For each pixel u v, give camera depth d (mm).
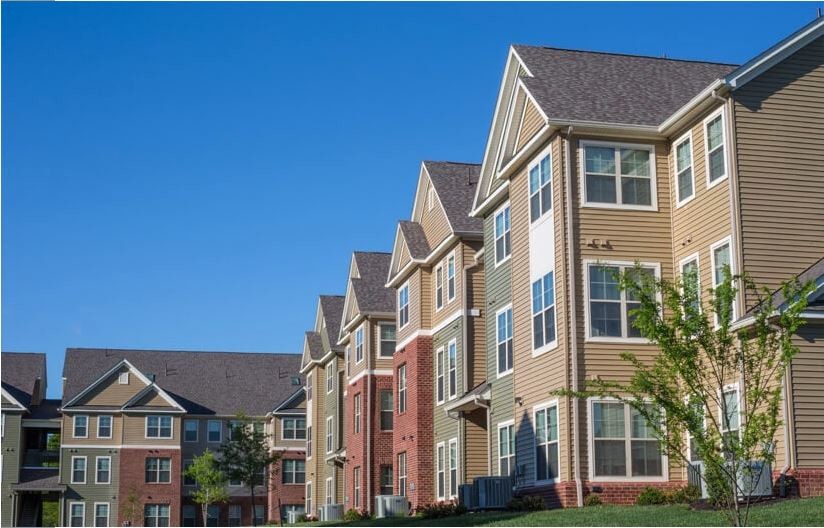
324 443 62438
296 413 82000
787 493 23141
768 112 26703
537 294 30062
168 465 77500
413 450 42250
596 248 28344
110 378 78312
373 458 48094
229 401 83625
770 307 17234
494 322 35344
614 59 32469
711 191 27000
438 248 41062
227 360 88000
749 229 25875
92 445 76562
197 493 73938
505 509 29531
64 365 83375
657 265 28500
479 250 39531
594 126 28500
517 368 31375
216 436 82125
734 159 26141
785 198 26281
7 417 76250
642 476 27328
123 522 75438
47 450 78750
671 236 28812
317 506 63438
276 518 79625
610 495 26984
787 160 26516
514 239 32156
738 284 25391
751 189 26141
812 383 23844
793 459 23375
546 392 29031
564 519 23750
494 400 34781
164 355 86875
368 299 49969
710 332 17062
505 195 34438
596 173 28734
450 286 40625
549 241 29328
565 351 27766
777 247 25938
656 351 28031
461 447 38062
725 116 26547
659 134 29000
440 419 41062
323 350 66000
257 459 59125
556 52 32406
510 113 32156
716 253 26734
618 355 27875
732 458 16875
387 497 41594
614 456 27328
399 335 45906
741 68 26484
